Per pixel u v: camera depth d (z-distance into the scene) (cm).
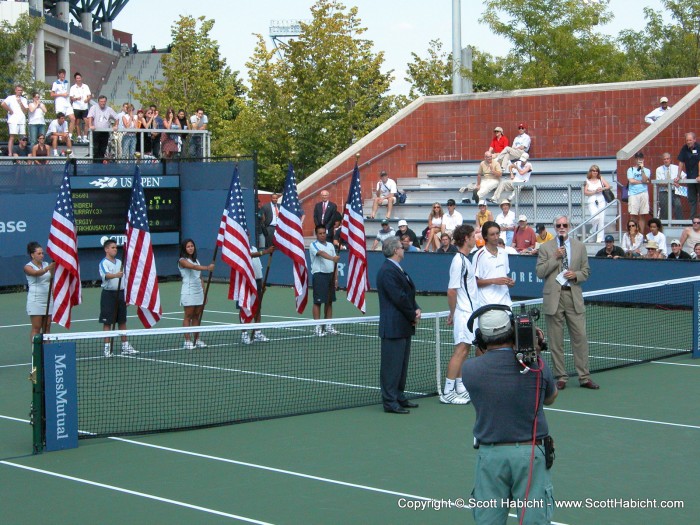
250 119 5156
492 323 754
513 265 2766
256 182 3441
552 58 4425
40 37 7588
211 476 1151
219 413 1484
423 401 1573
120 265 2042
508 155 3516
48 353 1281
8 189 3253
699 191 2778
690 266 2466
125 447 1298
